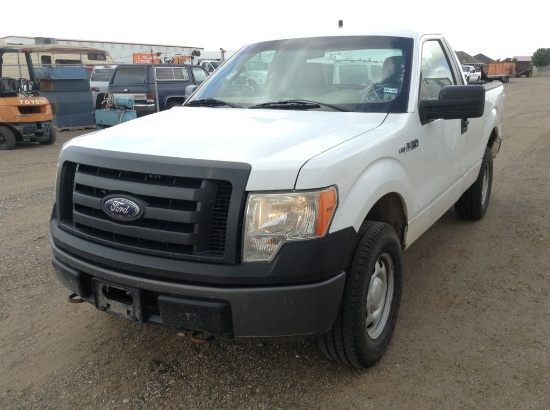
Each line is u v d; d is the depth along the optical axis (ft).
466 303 13.38
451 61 16.08
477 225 19.40
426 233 18.65
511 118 56.70
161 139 9.86
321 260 8.55
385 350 10.93
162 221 8.78
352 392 9.93
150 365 10.85
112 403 9.69
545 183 25.59
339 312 9.48
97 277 9.47
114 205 9.06
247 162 8.51
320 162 8.66
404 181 11.13
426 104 11.85
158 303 8.85
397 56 12.83
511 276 14.93
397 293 11.24
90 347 11.54
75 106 56.39
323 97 12.62
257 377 10.43
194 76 58.54
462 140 15.31
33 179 30.22
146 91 53.52
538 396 9.70
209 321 8.60
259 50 14.82
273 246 8.39
